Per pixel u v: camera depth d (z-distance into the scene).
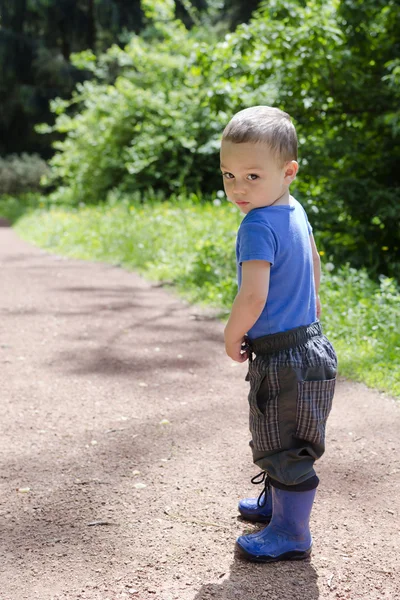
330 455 3.24
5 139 32.00
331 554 2.41
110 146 15.96
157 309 6.62
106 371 4.67
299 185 8.38
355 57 7.96
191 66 8.41
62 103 18.47
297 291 2.26
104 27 29.53
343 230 8.16
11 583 2.24
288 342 2.24
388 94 8.08
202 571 2.31
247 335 2.34
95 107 16.66
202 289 7.07
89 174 16.58
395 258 8.05
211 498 2.84
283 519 2.37
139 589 2.21
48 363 4.85
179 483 2.97
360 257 7.71
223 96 7.91
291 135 2.20
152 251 9.32
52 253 11.09
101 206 14.38
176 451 3.32
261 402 2.28
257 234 2.17
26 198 24.66
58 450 3.34
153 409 3.93
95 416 3.81
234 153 2.17
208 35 16.66
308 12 7.56
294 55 7.70
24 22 30.50
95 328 5.88
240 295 2.20
